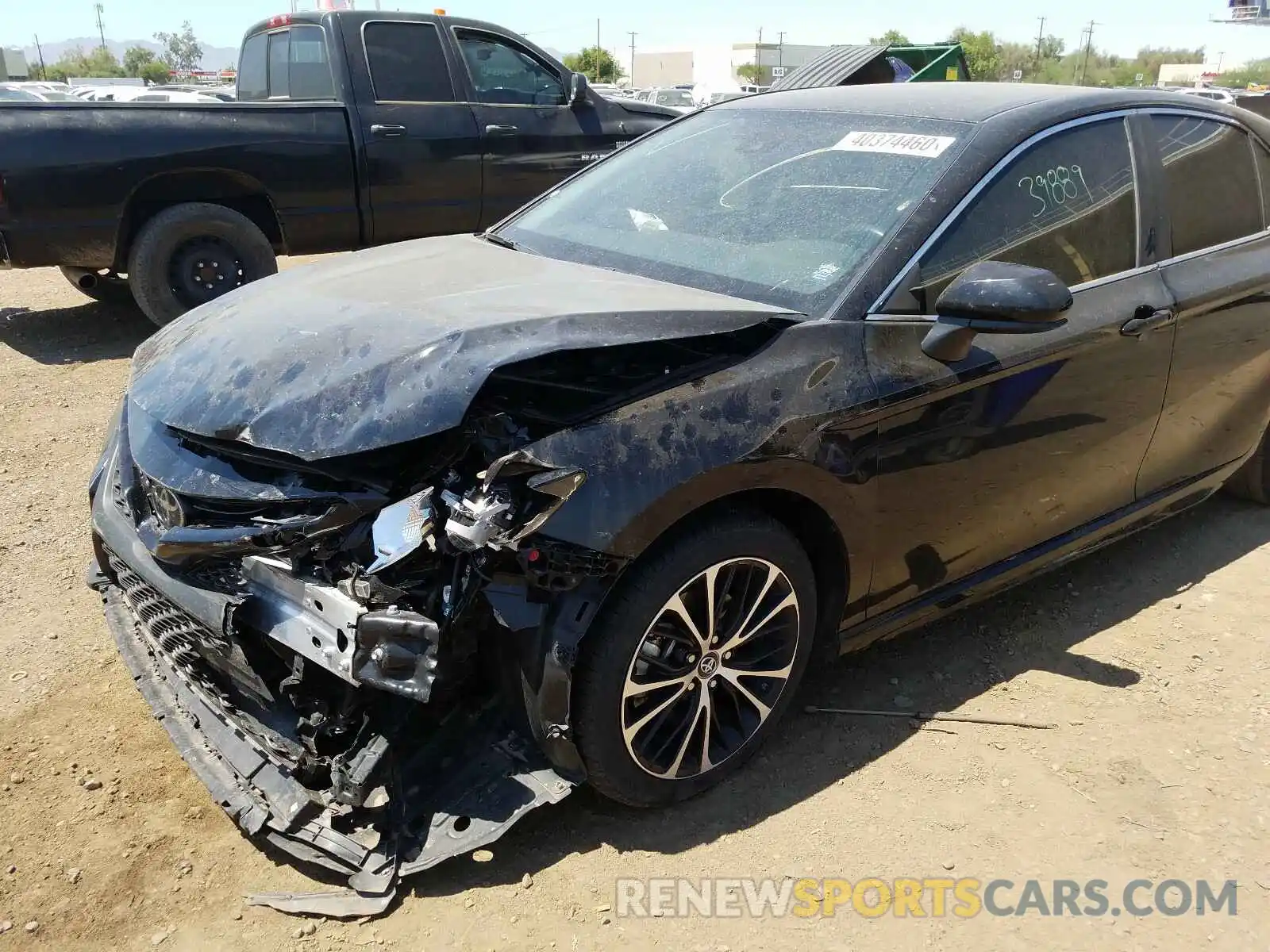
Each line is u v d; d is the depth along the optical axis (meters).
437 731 2.45
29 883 2.40
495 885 2.41
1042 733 3.01
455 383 2.21
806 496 2.54
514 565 2.21
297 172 6.90
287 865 2.46
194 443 2.47
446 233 7.75
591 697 2.31
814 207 3.04
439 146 7.39
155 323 6.80
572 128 8.05
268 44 7.89
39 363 6.57
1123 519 3.62
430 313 2.54
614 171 3.79
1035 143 3.11
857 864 2.51
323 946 2.24
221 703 2.49
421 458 2.27
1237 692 3.23
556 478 2.17
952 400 2.77
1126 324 3.19
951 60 13.57
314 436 2.24
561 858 2.49
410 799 2.38
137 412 2.73
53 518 4.30
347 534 2.22
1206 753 2.94
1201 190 3.66
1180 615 3.68
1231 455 4.03
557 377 2.42
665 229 3.26
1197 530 4.37
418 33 7.32
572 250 3.37
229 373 2.52
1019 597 3.79
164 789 2.72
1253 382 3.89
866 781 2.80
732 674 2.61
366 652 2.09
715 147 3.57
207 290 6.87
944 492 2.87
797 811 2.68
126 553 2.51
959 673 3.30
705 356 2.53
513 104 7.75
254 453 2.36
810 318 2.65
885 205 2.93
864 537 2.73
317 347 2.49
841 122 3.36
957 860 2.54
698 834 2.59
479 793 2.38
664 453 2.30
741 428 2.40
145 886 2.40
